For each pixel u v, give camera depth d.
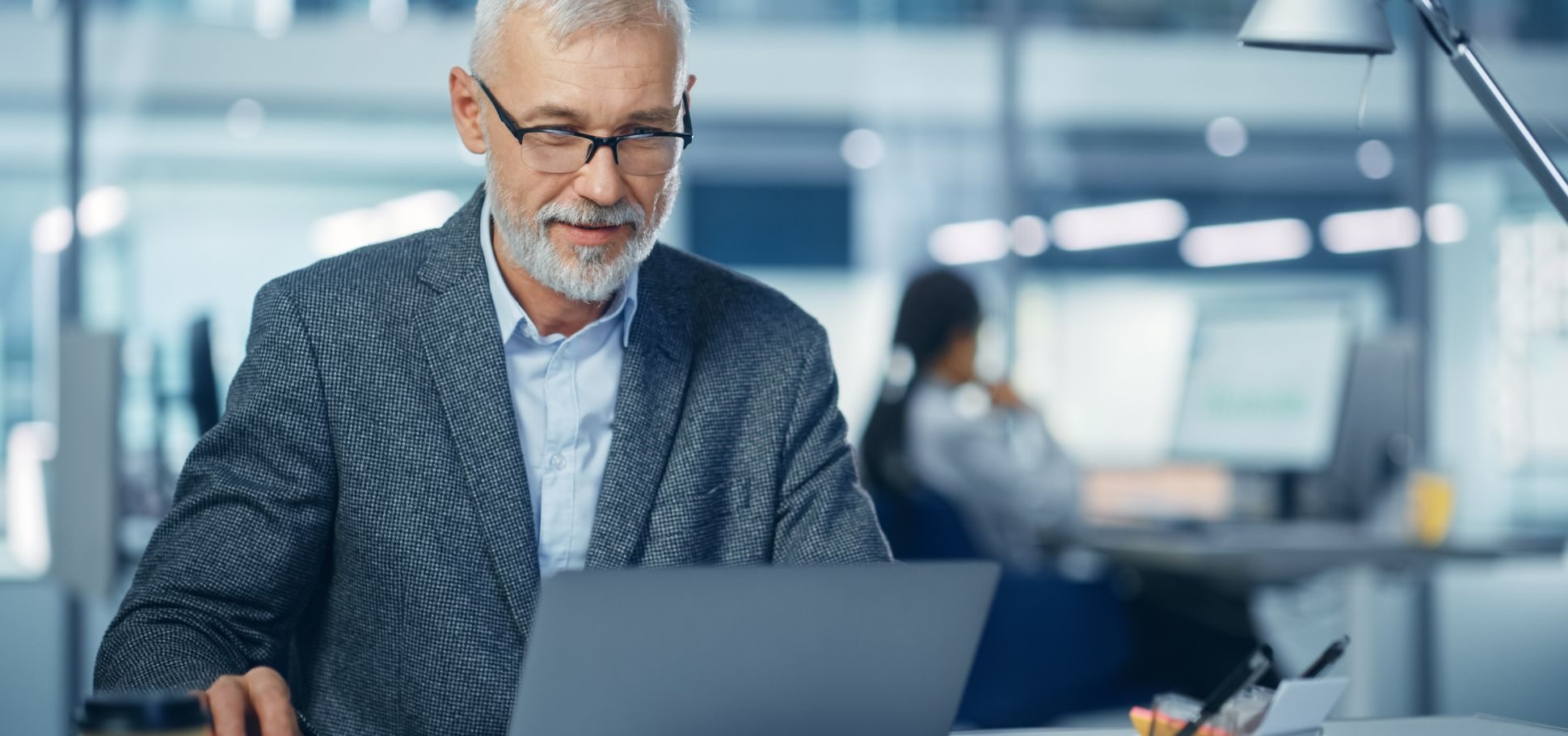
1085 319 6.03
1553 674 4.86
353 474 1.41
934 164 6.18
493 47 1.33
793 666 1.02
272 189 5.66
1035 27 6.09
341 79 5.80
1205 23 6.16
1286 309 3.61
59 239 5.15
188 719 0.96
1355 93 6.07
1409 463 3.61
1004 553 3.59
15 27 5.12
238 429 1.40
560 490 1.46
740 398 1.53
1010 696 3.21
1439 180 5.86
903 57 6.23
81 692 4.46
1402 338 3.65
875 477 3.53
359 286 1.46
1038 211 6.09
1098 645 3.28
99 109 5.31
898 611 1.04
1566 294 5.82
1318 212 6.14
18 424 5.02
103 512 4.04
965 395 3.73
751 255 6.45
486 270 1.46
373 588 1.41
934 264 3.76
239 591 1.35
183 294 5.44
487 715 1.39
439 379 1.42
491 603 1.40
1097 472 4.11
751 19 6.35
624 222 1.33
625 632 0.97
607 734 0.99
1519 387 5.81
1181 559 3.09
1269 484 3.66
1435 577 5.20
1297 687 1.08
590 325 1.47
